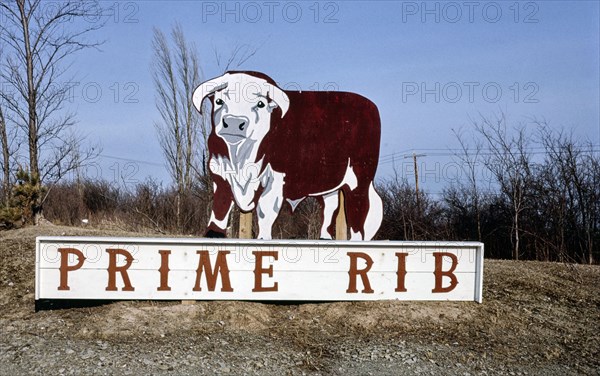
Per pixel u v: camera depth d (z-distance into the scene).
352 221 7.61
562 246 13.57
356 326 6.38
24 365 5.15
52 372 5.04
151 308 6.54
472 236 16.70
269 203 7.49
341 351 5.74
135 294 6.60
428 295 6.94
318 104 7.61
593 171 15.55
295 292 6.77
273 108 7.54
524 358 5.76
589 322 6.80
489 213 16.48
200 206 15.00
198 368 5.22
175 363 5.29
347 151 7.63
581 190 15.39
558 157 15.52
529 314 6.90
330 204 7.67
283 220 14.09
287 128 7.55
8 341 5.65
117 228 15.05
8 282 7.47
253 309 6.64
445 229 16.31
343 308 6.76
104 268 6.58
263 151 7.50
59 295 6.51
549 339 6.27
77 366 5.16
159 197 15.70
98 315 6.38
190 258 6.67
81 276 6.55
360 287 6.85
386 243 6.86
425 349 5.83
